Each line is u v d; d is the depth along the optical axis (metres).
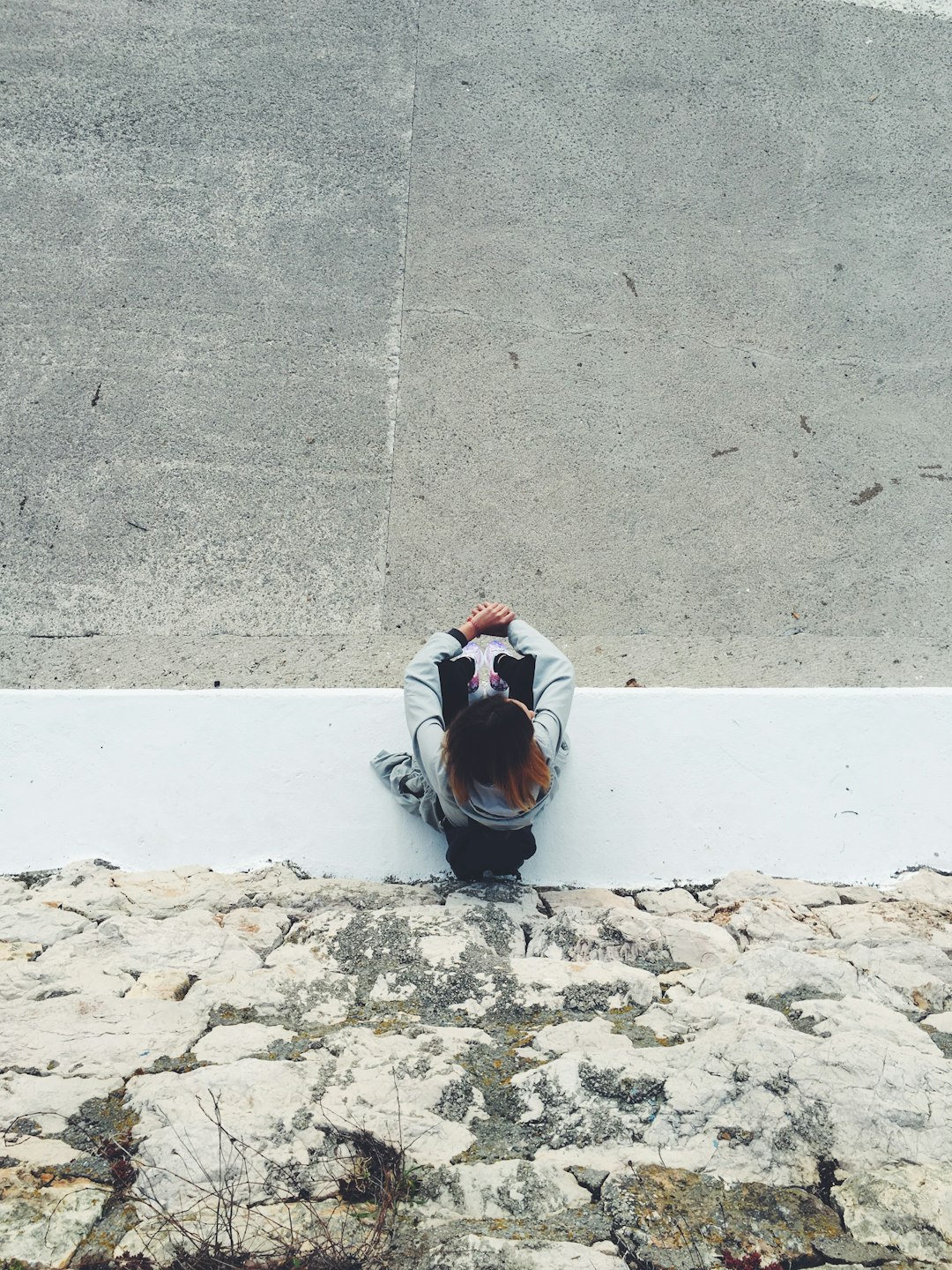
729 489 5.87
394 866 3.98
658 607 5.52
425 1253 2.12
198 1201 2.27
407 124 6.93
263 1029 2.91
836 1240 2.23
